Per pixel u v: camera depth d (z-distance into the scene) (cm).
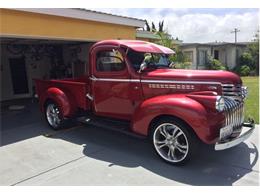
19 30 747
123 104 594
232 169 482
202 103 471
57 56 1405
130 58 579
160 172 478
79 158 545
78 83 666
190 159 484
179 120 479
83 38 916
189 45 3019
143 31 1327
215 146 459
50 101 729
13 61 1343
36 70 1421
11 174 486
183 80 524
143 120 514
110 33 1013
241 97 532
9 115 944
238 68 2873
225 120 479
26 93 1392
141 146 601
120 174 475
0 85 1302
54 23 827
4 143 643
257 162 506
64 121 703
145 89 561
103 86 615
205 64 3055
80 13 879
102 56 608
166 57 645
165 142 506
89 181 454
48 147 608
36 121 839
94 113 651
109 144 618
